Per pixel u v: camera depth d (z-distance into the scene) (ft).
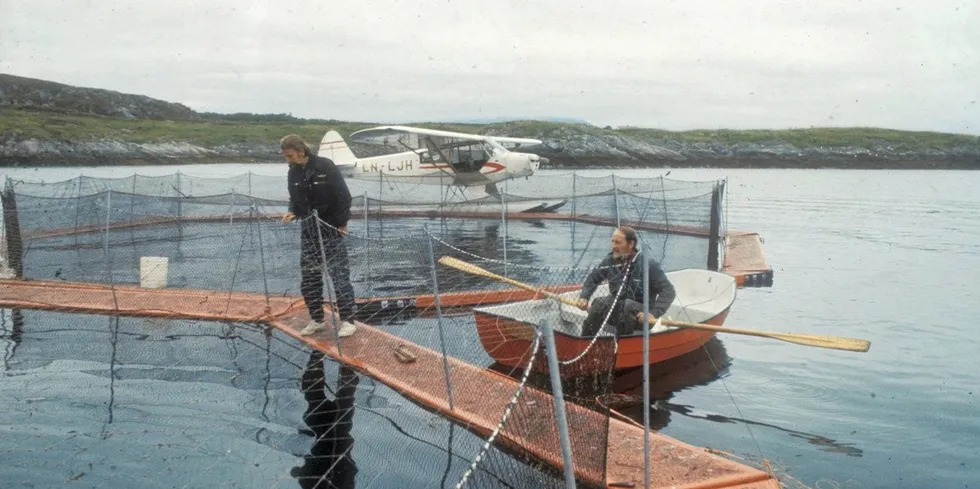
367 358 19.43
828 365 22.56
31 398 16.81
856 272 39.17
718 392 19.98
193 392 17.38
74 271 31.53
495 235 49.08
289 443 14.49
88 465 13.30
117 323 23.54
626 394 19.70
